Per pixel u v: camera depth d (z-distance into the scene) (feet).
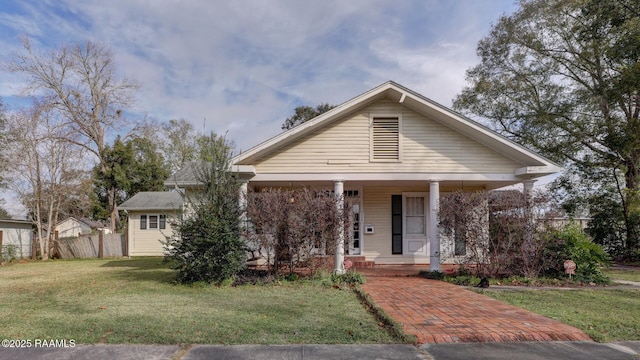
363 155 38.11
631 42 51.62
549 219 33.53
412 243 45.91
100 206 92.99
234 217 32.12
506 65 73.67
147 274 39.58
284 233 32.40
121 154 94.79
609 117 60.90
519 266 33.55
